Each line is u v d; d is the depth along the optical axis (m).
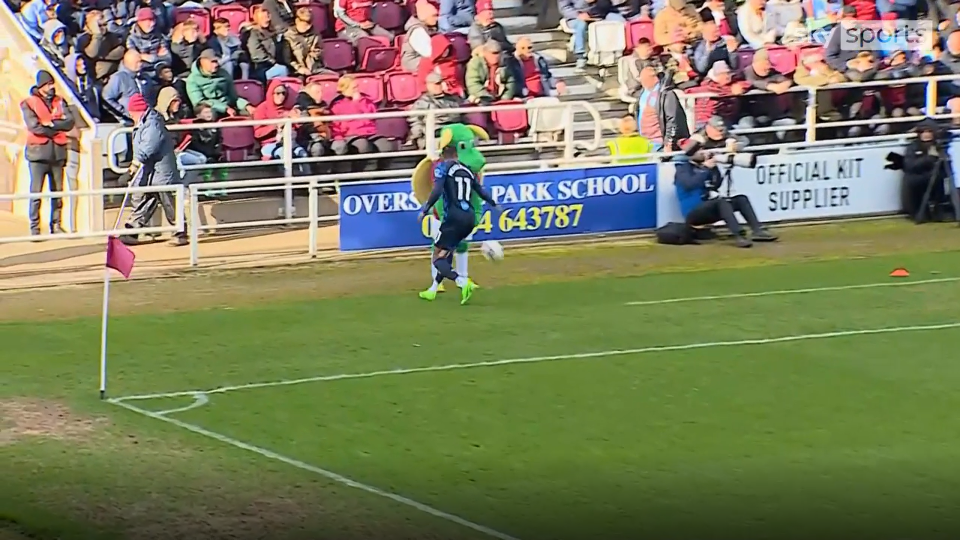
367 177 69.62
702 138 71.44
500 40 79.62
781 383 44.31
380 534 31.17
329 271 63.00
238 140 73.44
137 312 54.72
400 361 47.16
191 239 63.38
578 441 38.38
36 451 37.25
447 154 55.66
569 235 69.75
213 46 75.38
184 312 54.75
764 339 50.22
